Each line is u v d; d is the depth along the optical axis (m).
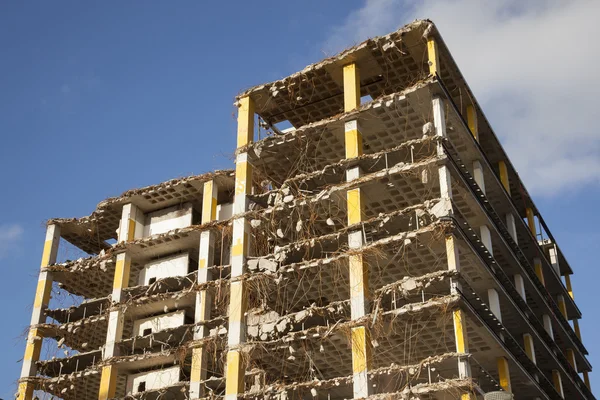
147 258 61.75
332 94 56.09
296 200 51.16
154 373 55.72
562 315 72.88
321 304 52.28
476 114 56.69
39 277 63.22
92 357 58.56
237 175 54.84
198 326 53.81
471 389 40.56
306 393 47.31
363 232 47.44
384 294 45.75
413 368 42.81
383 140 52.56
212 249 57.31
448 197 45.44
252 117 57.03
